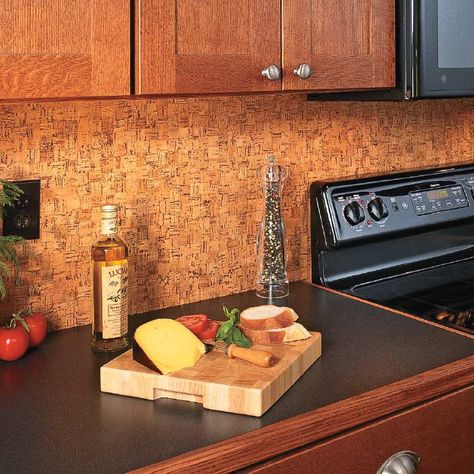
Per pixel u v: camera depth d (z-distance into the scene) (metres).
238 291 2.16
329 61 1.75
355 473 1.45
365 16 1.81
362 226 2.23
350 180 2.24
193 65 1.54
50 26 1.37
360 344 1.73
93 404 1.46
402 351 1.69
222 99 2.04
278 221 2.09
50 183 1.80
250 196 2.13
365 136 2.34
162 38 1.50
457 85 1.96
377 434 1.47
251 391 1.38
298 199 2.23
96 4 1.41
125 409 1.44
